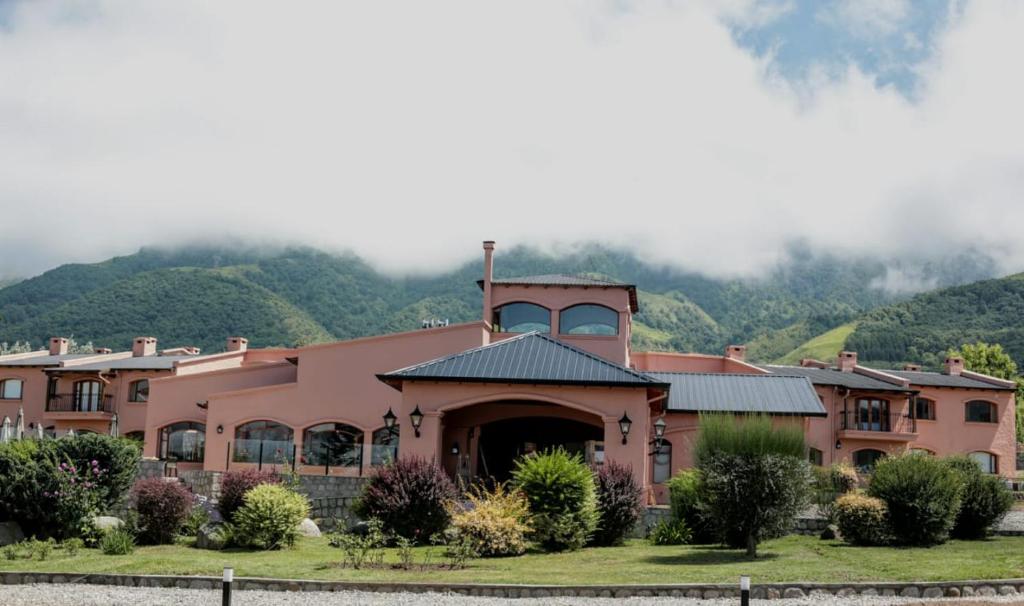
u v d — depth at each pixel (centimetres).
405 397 2739
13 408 5662
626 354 4088
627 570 1808
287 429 3919
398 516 2322
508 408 2998
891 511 2256
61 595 1605
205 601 1540
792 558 1989
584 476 2277
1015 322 12469
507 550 2145
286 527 2320
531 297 4134
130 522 2422
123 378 5416
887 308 14362
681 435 3588
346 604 1499
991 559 1898
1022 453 6275
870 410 5050
